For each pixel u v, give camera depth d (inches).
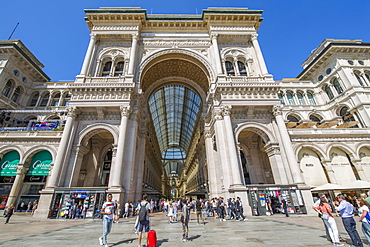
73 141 798.5
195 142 1887.3
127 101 839.1
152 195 1619.1
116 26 1067.3
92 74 962.1
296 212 671.8
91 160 954.7
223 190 752.3
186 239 301.0
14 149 919.7
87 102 833.5
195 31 1136.2
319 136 940.0
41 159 929.5
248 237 318.7
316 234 335.0
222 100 849.5
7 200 865.5
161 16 1139.9
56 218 648.4
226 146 797.2
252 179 962.7
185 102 2062.0
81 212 671.8
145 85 1144.8
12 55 1264.8
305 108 1373.0
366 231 246.5
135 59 992.2
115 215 568.4
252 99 856.3
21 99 1342.3
